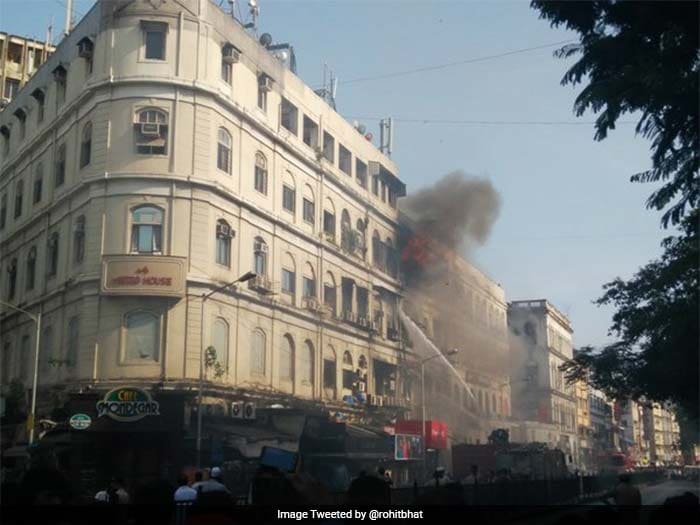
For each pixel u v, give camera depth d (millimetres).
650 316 22172
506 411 67375
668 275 20078
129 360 31719
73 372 33000
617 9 12766
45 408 33969
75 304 33688
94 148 33750
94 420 28812
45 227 37969
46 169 38906
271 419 32719
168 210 32906
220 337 33938
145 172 32906
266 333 37375
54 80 39094
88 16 36250
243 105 36844
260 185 38062
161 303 32188
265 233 37938
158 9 34156
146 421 29078
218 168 34781
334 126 46406
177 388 31375
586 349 26484
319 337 41906
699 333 17812
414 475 37781
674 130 13375
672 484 43344
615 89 12961
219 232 34375
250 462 29438
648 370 23312
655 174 14258
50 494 6402
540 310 73438
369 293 48500
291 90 41719
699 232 16406
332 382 43188
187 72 33969
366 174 50312
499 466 37531
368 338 47781
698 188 14227
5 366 40469
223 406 32406
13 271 41812
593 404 89438
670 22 12461
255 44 38531
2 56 63344
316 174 43531
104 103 33812
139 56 33844
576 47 13742
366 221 49188
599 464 77125
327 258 43812
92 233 33000
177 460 29188
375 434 38844
